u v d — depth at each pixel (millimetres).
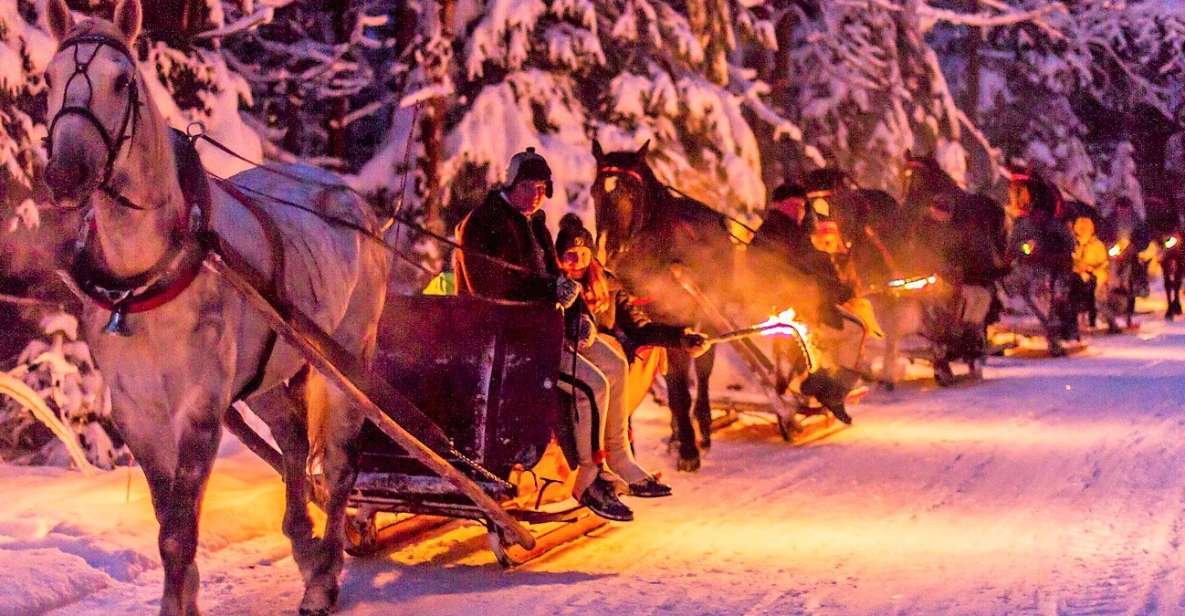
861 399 15531
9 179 10578
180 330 5797
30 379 10758
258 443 7309
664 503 9656
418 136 15375
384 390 7164
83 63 5387
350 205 7387
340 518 6961
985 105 31422
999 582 7309
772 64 23672
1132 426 13250
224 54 15711
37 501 8359
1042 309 21188
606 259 10625
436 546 8250
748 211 18047
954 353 16797
